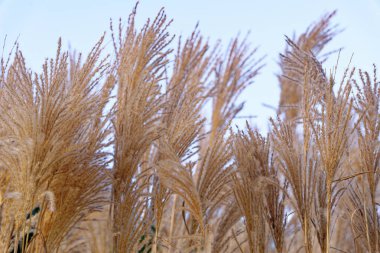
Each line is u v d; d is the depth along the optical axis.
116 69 2.03
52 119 1.78
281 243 1.92
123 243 1.87
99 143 1.89
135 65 2.01
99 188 1.88
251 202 1.92
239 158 1.94
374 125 1.92
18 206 1.78
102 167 1.86
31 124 1.77
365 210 1.90
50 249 1.87
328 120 1.88
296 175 1.90
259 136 1.96
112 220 1.90
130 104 1.92
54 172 1.82
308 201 1.89
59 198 1.85
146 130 1.91
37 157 1.77
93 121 1.93
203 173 1.97
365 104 1.93
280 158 1.97
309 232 1.88
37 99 1.79
